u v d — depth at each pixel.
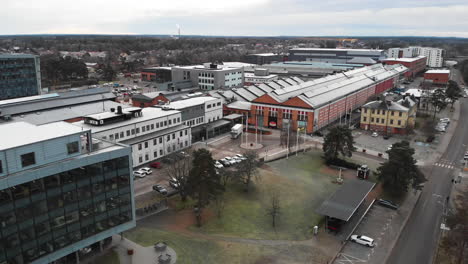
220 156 109.00
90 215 53.19
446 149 121.44
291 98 137.25
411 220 73.75
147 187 85.19
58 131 51.88
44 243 48.38
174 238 64.50
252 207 77.00
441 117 168.38
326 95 153.62
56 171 47.72
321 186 88.88
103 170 53.47
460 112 180.12
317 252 62.09
